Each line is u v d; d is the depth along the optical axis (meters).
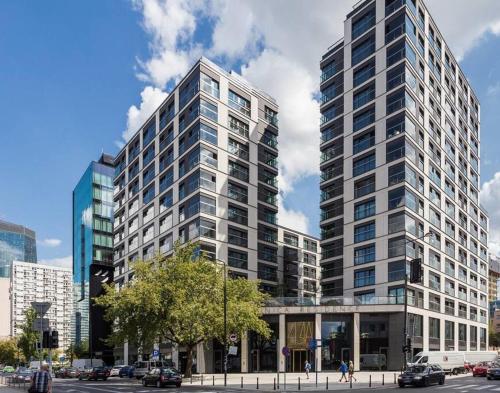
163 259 50.69
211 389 35.50
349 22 76.31
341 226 75.44
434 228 71.25
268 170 83.31
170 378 38.94
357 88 73.06
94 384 45.41
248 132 80.69
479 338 87.12
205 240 70.06
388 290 63.34
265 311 62.66
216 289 49.84
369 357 59.75
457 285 78.19
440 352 54.09
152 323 46.78
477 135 96.88
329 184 78.81
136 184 93.25
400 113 66.12
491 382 40.12
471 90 95.31
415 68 69.81
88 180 137.25
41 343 22.39
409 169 65.00
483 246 95.94
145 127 91.31
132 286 48.34
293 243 108.94
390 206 65.00
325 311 61.47
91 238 131.25
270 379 47.22
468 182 88.81
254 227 78.19
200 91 73.69
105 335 115.62
